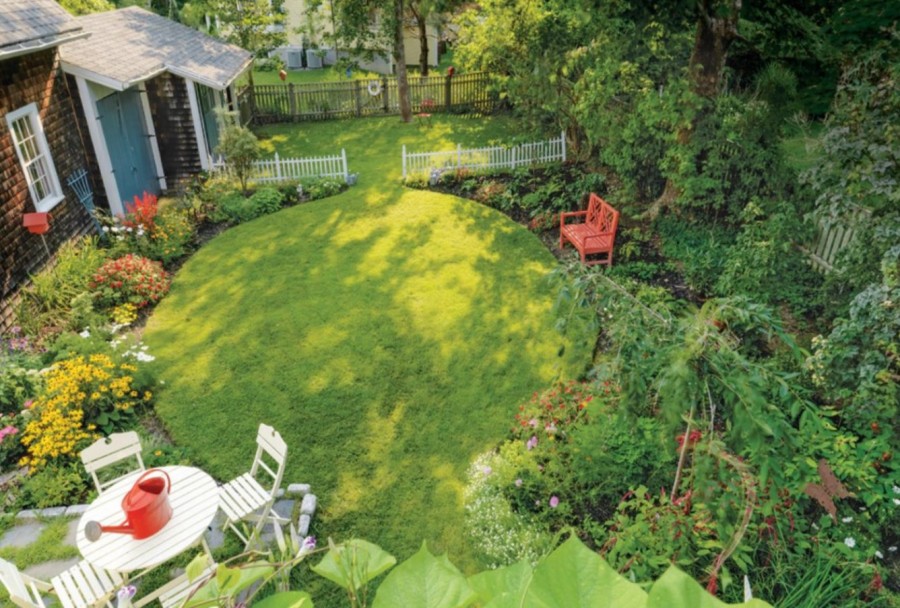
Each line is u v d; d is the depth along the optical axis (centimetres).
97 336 844
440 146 1758
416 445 716
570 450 641
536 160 1507
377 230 1236
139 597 527
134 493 480
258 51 2069
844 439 612
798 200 1020
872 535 538
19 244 930
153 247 1128
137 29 1589
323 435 731
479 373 832
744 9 1548
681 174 1080
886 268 629
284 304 998
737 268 902
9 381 723
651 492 598
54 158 1060
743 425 421
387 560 103
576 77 1440
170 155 1515
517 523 593
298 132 1939
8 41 866
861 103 692
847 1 1504
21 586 436
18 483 641
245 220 1295
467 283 1045
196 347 895
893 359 625
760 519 520
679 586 59
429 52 2769
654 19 1081
